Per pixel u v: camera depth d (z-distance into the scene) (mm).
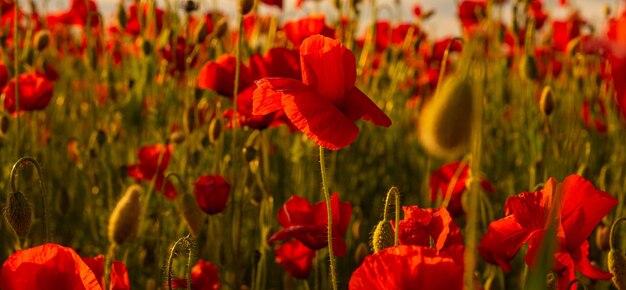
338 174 3814
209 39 3607
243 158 2709
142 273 2998
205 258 2797
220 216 2695
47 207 1763
